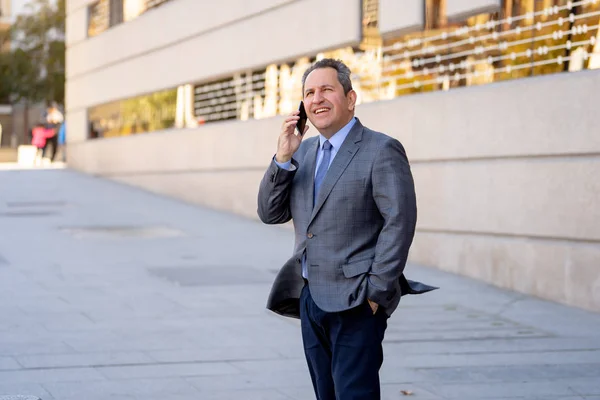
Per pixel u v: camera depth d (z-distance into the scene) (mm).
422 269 14883
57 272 14359
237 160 22516
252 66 21641
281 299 5680
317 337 5547
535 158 12859
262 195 5625
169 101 26328
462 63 14820
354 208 5316
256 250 17172
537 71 13242
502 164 13453
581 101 12016
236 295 12617
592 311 11789
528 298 12664
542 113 12656
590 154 11961
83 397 7738
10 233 19047
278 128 20656
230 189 22969
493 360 9242
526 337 10320
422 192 15250
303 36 19516
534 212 12828
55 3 67062
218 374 8547
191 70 24719
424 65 15773
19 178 31500
